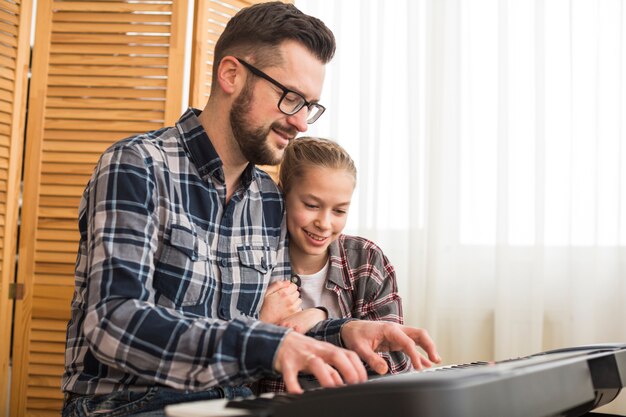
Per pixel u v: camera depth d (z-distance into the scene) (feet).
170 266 3.63
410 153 8.86
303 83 3.90
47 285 6.70
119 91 6.85
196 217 3.82
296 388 2.74
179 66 6.81
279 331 2.89
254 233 4.16
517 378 2.37
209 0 6.93
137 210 3.44
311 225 4.58
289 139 4.02
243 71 3.90
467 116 8.80
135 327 3.05
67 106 6.85
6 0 6.56
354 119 9.21
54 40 6.89
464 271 8.76
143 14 6.88
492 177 8.72
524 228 8.52
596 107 8.27
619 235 8.18
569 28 8.42
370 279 4.93
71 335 3.68
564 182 8.45
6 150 6.56
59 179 6.78
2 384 6.52
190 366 2.97
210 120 4.02
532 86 8.55
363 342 3.79
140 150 3.62
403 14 9.10
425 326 8.75
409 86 8.91
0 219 6.52
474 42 8.80
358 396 2.07
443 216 8.80
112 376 3.46
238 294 3.95
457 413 2.05
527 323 8.41
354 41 9.25
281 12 3.92
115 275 3.24
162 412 3.36
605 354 3.16
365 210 9.04
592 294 8.20
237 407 2.18
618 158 8.20
